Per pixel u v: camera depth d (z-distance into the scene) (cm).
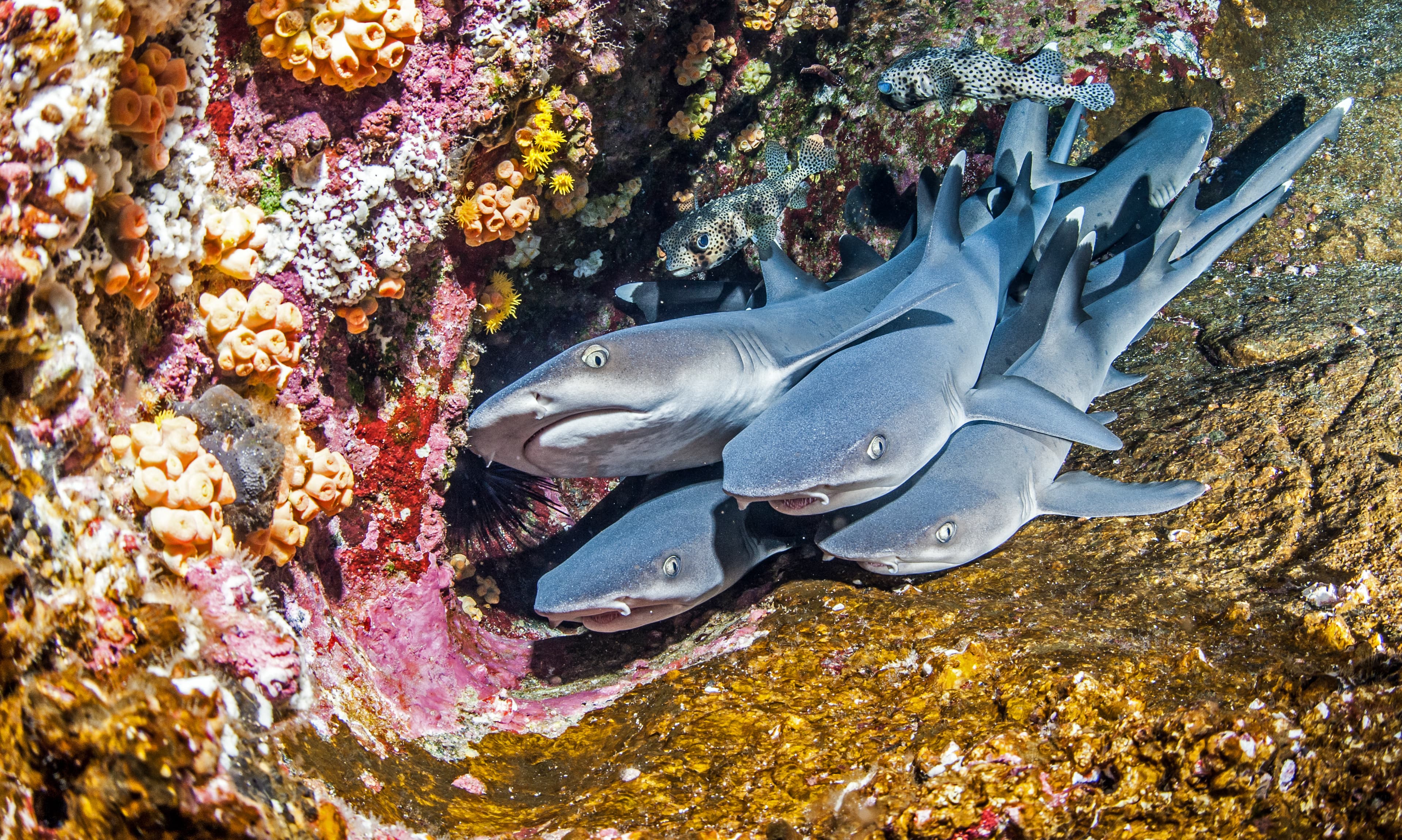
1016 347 129
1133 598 106
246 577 81
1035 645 100
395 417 109
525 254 124
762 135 151
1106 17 175
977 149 169
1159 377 142
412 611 111
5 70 65
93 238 75
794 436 104
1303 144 143
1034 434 119
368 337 106
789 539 122
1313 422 122
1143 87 174
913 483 114
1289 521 112
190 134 85
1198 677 96
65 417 73
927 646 103
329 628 99
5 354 69
